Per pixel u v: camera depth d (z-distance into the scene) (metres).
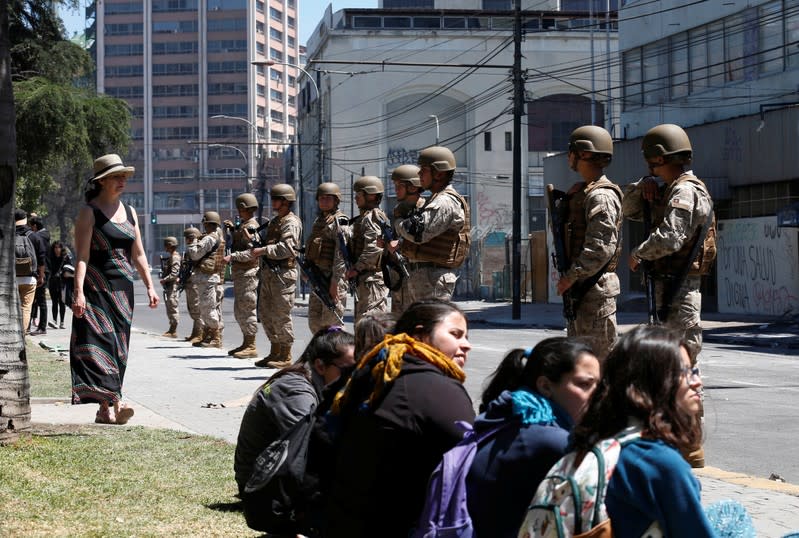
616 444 3.20
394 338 4.65
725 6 33.84
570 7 72.38
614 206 7.33
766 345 22.22
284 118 178.50
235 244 16.77
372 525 4.48
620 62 39.22
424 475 4.42
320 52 68.38
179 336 24.58
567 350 3.94
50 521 6.05
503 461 3.93
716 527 3.55
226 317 35.12
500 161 64.38
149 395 12.10
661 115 37.12
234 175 167.62
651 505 3.12
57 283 25.55
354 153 64.69
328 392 5.41
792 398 12.52
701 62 35.19
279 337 15.05
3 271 8.06
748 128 30.89
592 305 7.43
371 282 11.79
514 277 33.19
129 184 170.00
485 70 64.31
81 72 29.88
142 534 5.85
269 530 5.65
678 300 7.44
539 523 3.26
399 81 64.44
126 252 9.05
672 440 3.18
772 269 30.30
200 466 7.71
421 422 4.41
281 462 5.54
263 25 176.50
